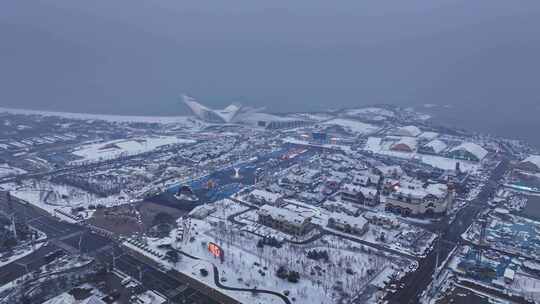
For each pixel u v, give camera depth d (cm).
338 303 11875
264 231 16938
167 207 19512
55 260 14188
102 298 11862
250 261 14338
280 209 17875
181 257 14525
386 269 14000
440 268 14088
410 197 18688
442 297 12350
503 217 18800
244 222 17850
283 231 16988
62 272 13375
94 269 13462
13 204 19612
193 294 12331
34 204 19588
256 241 15975
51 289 12344
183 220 17888
